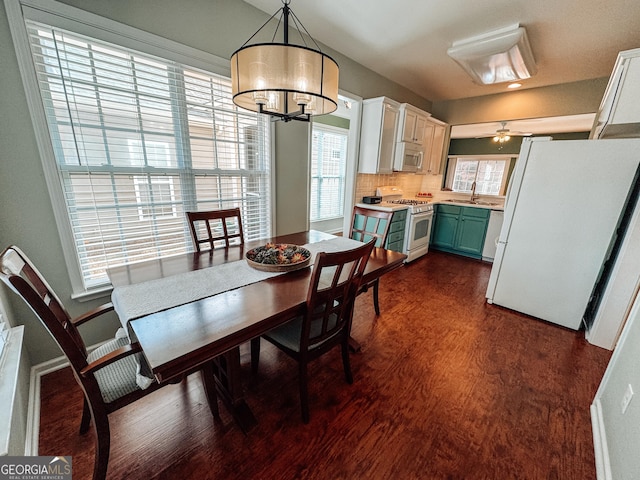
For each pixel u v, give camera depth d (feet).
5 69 4.39
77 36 4.91
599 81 10.62
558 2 6.47
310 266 5.27
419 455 4.05
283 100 5.29
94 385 3.19
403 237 12.75
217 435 4.26
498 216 13.21
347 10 7.12
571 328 7.63
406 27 7.82
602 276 7.67
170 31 5.90
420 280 11.09
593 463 4.01
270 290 4.21
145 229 6.46
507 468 3.91
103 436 3.33
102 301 5.97
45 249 5.17
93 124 5.39
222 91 7.09
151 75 5.94
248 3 7.02
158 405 4.77
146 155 6.17
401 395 5.15
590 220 7.01
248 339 3.34
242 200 8.27
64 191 5.26
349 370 5.33
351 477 3.73
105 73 5.38
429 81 12.00
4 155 4.57
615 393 4.29
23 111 4.61
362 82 10.69
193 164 6.97
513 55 8.32
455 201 15.84
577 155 6.95
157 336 3.02
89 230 5.69
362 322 7.75
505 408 4.92
